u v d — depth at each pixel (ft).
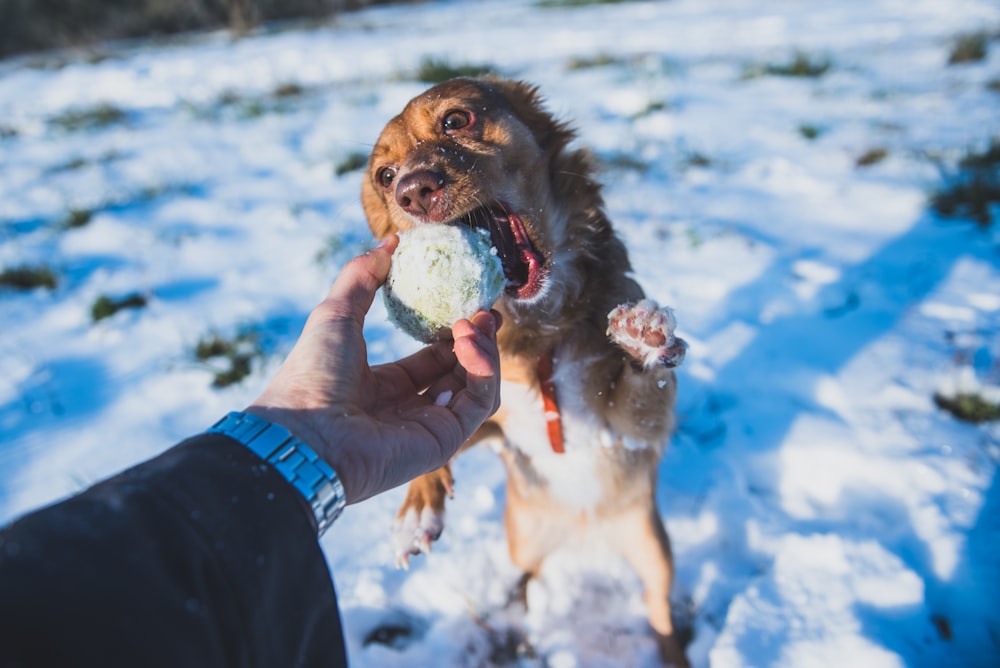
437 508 8.55
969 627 7.91
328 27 64.54
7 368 13.74
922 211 17.06
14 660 2.60
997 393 10.77
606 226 9.32
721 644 7.92
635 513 8.95
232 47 55.31
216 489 3.68
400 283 5.94
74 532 3.07
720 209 18.16
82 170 25.44
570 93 29.63
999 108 24.08
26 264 17.30
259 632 3.48
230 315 14.83
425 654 8.75
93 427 11.94
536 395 8.78
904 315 13.03
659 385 8.10
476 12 74.79
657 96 28.17
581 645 8.89
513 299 8.38
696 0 66.13
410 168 7.82
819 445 10.45
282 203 20.39
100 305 15.24
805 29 44.01
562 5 73.51
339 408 4.95
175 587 3.12
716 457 10.75
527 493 9.25
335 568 9.59
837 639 7.72
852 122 24.14
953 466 9.64
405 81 34.01
